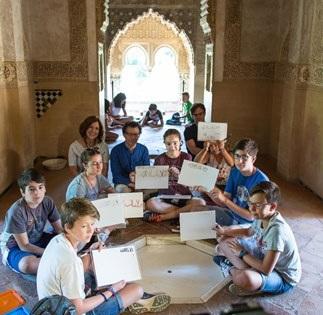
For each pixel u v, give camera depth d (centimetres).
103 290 244
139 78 1246
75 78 611
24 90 555
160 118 875
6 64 506
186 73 1181
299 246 351
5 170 488
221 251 301
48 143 629
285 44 580
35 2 582
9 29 504
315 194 480
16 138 529
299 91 508
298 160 524
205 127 392
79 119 623
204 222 323
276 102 622
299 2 499
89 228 213
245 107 641
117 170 405
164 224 357
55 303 162
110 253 248
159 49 1206
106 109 838
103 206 308
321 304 269
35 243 305
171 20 924
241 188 327
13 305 188
